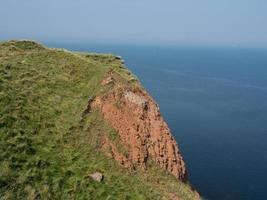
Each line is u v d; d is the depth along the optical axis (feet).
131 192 94.89
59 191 81.71
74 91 126.00
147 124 126.11
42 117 103.65
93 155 100.63
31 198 75.25
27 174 79.92
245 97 519.19
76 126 107.45
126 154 110.22
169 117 377.30
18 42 151.02
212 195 202.08
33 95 111.45
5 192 73.41
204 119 374.22
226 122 365.40
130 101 127.54
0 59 131.34
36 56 140.77
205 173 232.53
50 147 94.02
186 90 561.84
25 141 89.25
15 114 96.68
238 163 251.39
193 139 303.27
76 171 90.68
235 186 214.28
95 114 116.98
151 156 119.03
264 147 288.51
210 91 562.66
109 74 134.62
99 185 90.84
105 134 110.93
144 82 632.79
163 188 110.52
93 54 164.86
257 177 227.81
